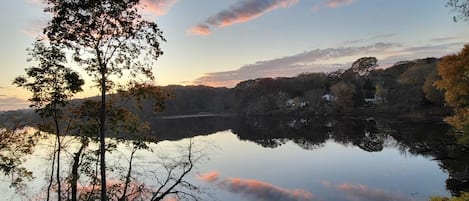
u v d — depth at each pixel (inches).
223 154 1577.3
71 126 601.3
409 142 1643.7
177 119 5142.7
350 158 1357.0
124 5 503.5
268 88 6136.8
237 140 2239.2
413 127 2268.7
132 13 517.7
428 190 842.8
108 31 514.0
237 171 1190.9
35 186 757.3
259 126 3467.0
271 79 6407.5
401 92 3489.2
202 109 7032.5
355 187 917.8
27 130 614.9
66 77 538.3
